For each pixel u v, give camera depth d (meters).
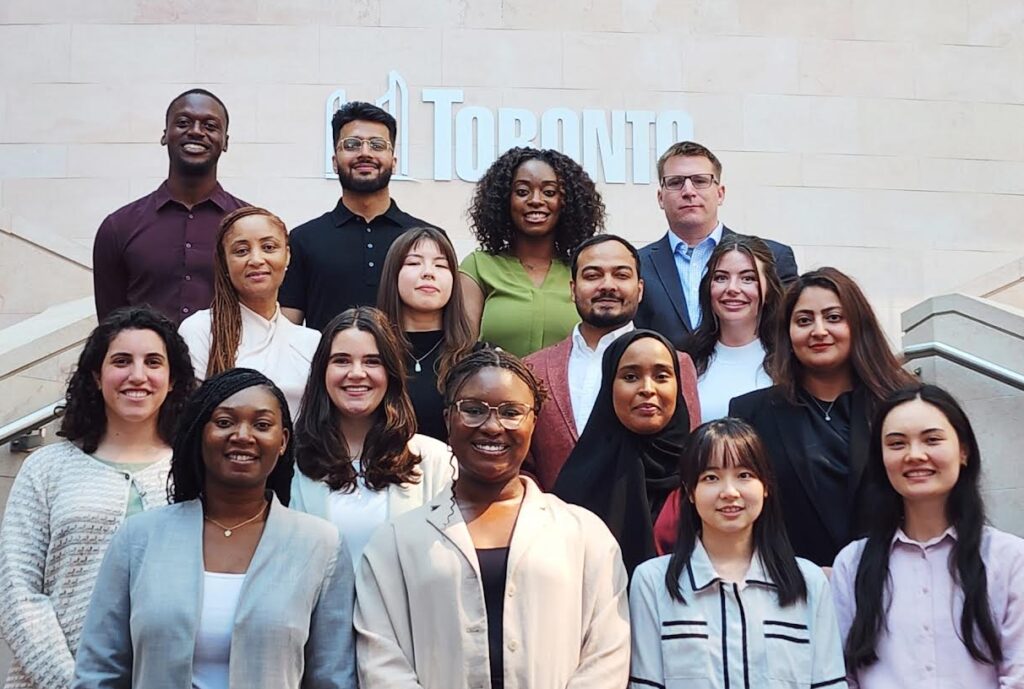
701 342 5.70
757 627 4.21
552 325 5.89
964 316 7.05
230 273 5.36
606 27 10.51
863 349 5.05
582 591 4.27
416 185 10.18
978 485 4.48
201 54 10.29
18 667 4.34
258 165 10.17
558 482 4.84
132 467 4.62
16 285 9.39
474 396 4.34
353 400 4.72
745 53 10.58
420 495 4.66
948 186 10.56
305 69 10.30
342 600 4.16
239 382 4.21
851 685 4.37
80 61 10.27
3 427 6.11
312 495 4.61
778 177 10.45
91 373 4.71
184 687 3.87
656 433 4.84
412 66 10.34
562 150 10.33
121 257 6.23
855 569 4.52
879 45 10.67
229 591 4.02
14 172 10.15
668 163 6.80
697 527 4.43
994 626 4.28
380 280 5.65
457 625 4.09
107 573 4.07
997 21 10.77
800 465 4.94
